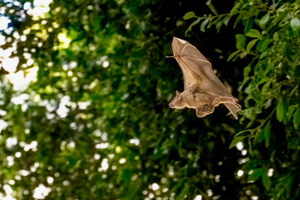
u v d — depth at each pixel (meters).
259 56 9.88
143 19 13.52
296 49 8.87
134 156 15.50
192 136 13.28
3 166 18.72
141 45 13.61
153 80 14.26
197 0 12.97
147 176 14.93
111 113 16.39
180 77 13.37
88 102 18.70
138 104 14.62
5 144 18.78
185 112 13.33
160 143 14.15
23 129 18.66
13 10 15.49
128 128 15.30
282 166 11.94
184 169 13.55
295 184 10.93
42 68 15.71
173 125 13.45
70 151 18.36
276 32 8.89
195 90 7.13
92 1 14.60
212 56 12.77
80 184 18.20
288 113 9.16
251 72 12.50
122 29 14.50
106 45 16.39
